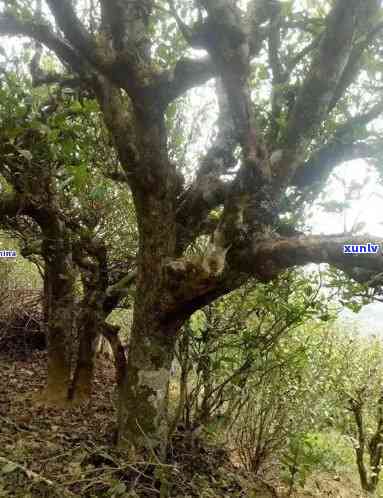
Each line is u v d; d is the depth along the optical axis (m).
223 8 2.96
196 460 4.19
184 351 4.78
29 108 3.81
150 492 3.40
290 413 4.95
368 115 4.40
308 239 3.36
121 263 7.08
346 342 6.28
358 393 6.08
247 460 5.01
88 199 6.28
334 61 3.21
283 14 3.92
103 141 5.25
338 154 4.38
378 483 6.56
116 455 3.69
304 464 4.73
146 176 3.82
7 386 6.90
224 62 3.07
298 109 3.42
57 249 6.21
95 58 3.31
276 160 3.54
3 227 6.73
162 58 4.87
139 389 3.97
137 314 4.05
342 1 3.00
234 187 3.48
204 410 4.88
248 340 4.63
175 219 4.12
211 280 3.50
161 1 4.67
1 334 8.98
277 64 4.29
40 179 4.90
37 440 4.38
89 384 6.57
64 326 6.51
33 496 2.91
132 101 3.57
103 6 3.57
